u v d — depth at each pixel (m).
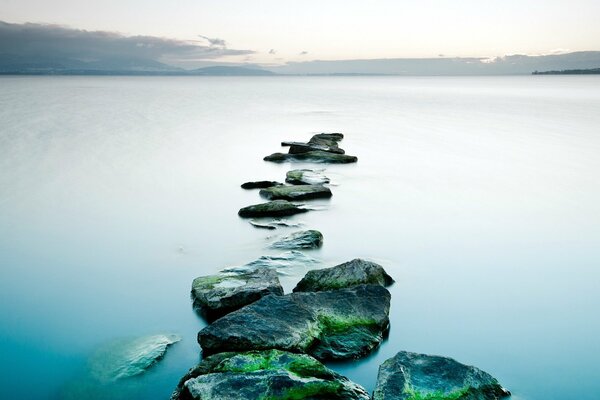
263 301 10.51
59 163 28.39
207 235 17.19
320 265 14.42
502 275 14.43
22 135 37.84
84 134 39.12
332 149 31.53
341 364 9.73
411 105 75.94
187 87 139.88
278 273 13.63
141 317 11.80
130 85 152.50
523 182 25.69
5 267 14.75
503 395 8.76
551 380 9.74
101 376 9.65
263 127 46.69
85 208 20.33
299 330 9.80
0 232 17.58
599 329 11.62
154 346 10.45
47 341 10.90
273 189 21.75
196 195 22.38
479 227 18.56
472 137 41.31
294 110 65.38
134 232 17.56
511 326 11.66
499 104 77.69
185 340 10.76
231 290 11.63
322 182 24.11
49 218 19.09
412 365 8.80
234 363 8.65
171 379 9.48
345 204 21.03
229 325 9.70
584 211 20.70
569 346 10.91
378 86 174.62
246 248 15.98
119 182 24.53
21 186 23.48
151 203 21.06
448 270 14.68
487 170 28.45
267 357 8.84
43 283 13.72
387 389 8.22
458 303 12.68
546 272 14.67
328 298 10.96
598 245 16.86
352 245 16.33
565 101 84.00
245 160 30.58
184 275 14.09
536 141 39.19
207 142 37.03
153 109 62.34
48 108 60.81
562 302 12.88
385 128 47.28
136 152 32.19
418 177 26.56
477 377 8.66
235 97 91.31
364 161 30.77
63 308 12.32
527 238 17.48
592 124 50.03
